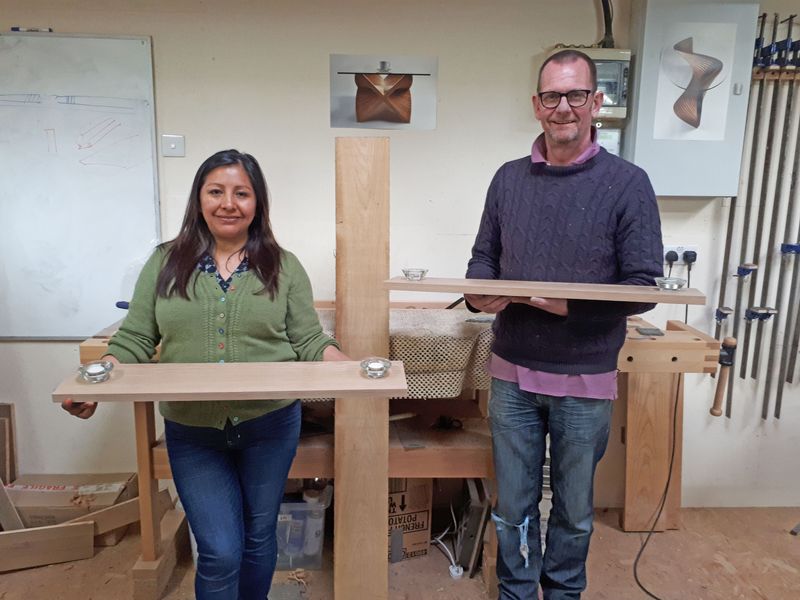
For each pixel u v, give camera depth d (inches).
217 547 48.8
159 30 79.2
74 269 83.6
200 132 81.8
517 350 59.5
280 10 79.7
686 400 91.6
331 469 70.4
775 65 80.4
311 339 54.3
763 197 84.7
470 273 61.9
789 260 86.7
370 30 80.8
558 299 54.0
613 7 81.7
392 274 87.0
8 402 87.1
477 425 77.3
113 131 80.4
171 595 73.2
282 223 84.7
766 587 75.9
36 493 82.9
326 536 84.8
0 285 83.5
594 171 55.8
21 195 81.1
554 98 53.9
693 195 81.7
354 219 61.7
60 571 76.6
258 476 53.2
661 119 79.5
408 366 65.7
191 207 50.8
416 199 85.4
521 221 58.2
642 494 88.1
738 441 93.0
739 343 89.4
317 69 81.2
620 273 56.4
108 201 82.1
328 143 83.1
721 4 76.9
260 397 42.3
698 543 85.7
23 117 79.1
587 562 81.0
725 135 80.0
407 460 70.3
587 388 57.3
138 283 51.8
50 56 78.1
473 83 82.7
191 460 51.4
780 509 94.3
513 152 84.7
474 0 80.8
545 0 81.1
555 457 61.1
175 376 44.8
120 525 80.6
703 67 78.2
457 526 85.1
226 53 80.2
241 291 50.3
